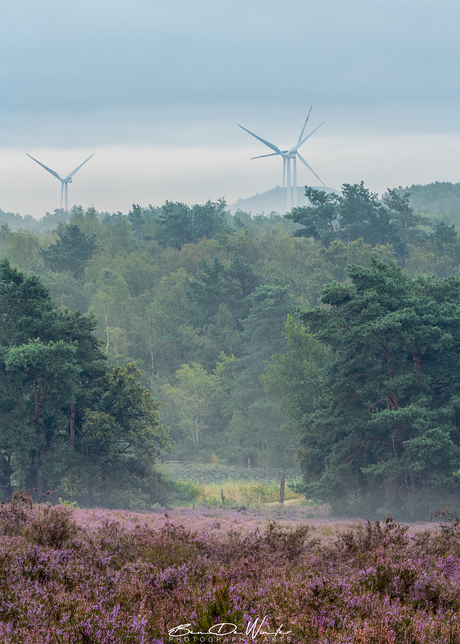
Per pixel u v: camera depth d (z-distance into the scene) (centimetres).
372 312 10894
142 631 1182
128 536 2497
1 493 10925
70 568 1755
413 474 10300
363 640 1189
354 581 1723
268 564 2119
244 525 4616
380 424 10469
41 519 2459
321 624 1305
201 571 1908
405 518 9888
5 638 1095
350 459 11019
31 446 10456
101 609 1307
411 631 1295
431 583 1744
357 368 11269
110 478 11112
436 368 10706
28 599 1358
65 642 1112
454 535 2892
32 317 11325
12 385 10881
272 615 1362
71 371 10712
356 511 10469
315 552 2341
